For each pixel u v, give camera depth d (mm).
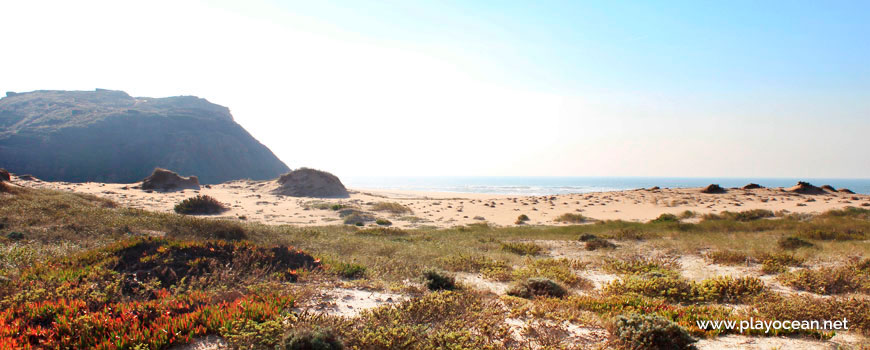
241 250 11469
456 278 12023
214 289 8562
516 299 9016
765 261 13609
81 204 25047
